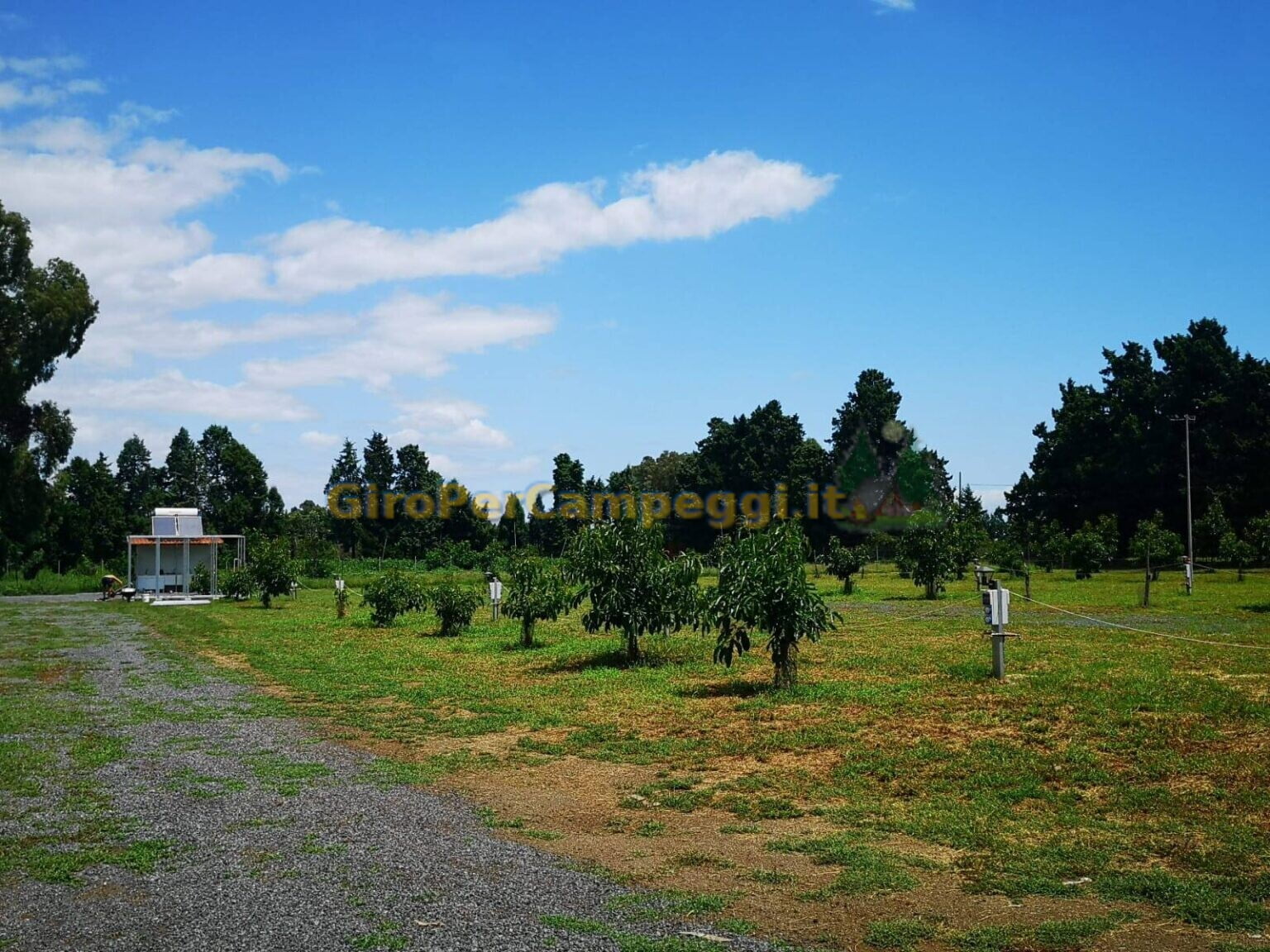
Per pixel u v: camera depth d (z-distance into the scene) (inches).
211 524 3811.5
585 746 446.6
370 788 374.9
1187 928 222.7
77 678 719.1
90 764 415.5
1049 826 304.0
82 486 3592.5
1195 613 999.0
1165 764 363.9
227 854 288.2
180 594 1961.1
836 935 224.1
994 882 255.9
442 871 271.3
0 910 243.4
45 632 1165.1
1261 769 350.0
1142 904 239.0
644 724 492.1
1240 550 1676.9
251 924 231.1
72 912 241.6
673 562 715.4
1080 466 2785.4
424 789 372.8
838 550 1528.1
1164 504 2635.3
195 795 362.6
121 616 1448.1
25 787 374.9
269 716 542.9
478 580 2224.4
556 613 856.3
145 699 606.5
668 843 300.2
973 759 385.7
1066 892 247.8
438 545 3378.4
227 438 4375.0
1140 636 792.3
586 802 352.5
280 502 4040.4
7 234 2223.2
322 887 257.8
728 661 577.0
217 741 470.3
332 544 3462.1
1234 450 2482.8
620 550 705.0
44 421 2299.5
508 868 274.8
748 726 474.3
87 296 2306.8
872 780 368.2
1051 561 2253.9
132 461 5049.2
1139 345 2940.5
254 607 1603.1
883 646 775.7
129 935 225.6
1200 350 2551.7
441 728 497.4
